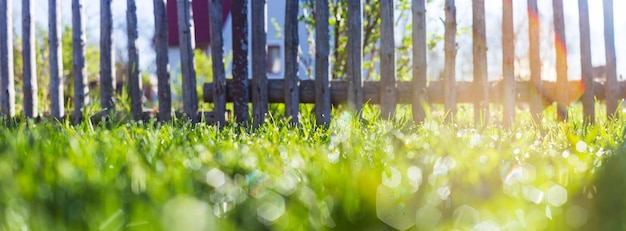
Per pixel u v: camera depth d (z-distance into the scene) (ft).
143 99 18.80
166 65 17.38
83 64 18.06
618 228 3.17
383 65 16.40
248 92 17.06
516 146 8.48
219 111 17.01
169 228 2.58
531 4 16.37
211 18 16.98
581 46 16.55
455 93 16.08
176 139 8.55
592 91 16.51
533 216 3.19
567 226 3.16
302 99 16.99
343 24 22.59
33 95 18.80
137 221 2.77
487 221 3.05
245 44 16.88
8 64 18.99
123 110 17.94
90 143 7.12
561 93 16.46
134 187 4.01
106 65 17.69
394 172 4.71
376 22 22.63
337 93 16.88
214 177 4.17
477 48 16.17
